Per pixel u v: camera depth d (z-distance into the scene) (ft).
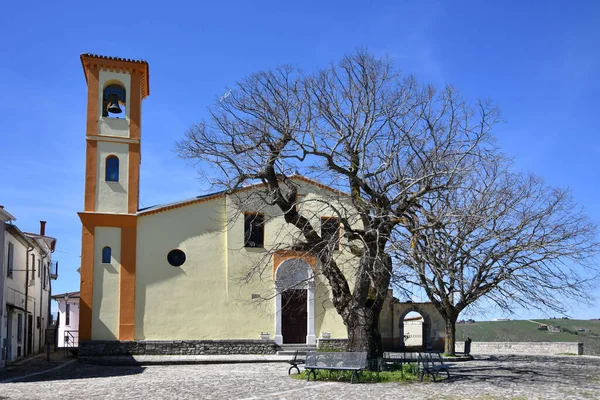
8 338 87.20
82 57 97.04
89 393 53.36
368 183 69.51
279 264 101.19
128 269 94.73
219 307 98.12
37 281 113.70
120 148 97.76
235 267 99.55
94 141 96.73
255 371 74.64
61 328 148.77
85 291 92.58
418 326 133.39
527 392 52.37
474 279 88.38
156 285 95.91
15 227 86.33
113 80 98.99
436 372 61.31
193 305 97.04
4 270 82.89
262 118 65.82
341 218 65.26
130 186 96.99
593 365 82.12
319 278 103.09
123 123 98.27
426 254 63.57
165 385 59.16
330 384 58.39
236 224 100.58
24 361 90.74
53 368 79.92
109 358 87.71
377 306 66.39
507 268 84.38
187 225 98.84
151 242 96.68
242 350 97.66
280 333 100.01
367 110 66.95
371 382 59.47
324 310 102.58
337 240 65.36
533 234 88.12
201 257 98.63
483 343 126.93
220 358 90.27
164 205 98.37
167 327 95.35
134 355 92.32
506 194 88.33
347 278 99.96
